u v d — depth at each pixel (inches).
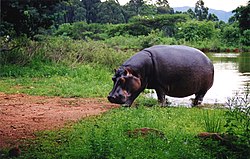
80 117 408.5
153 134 308.8
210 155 270.8
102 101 514.0
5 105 476.7
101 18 3043.8
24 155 278.7
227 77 833.5
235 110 397.4
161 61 490.3
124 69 466.0
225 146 290.0
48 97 541.0
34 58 817.5
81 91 579.8
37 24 377.4
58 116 415.2
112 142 283.3
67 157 268.2
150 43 1797.5
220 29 2527.1
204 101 554.9
